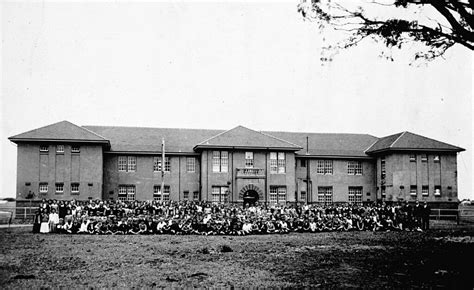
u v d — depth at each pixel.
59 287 15.12
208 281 16.23
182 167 60.97
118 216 40.72
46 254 23.56
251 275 17.42
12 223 47.75
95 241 30.59
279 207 51.62
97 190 55.56
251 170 58.69
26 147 54.44
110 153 58.81
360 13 17.25
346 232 39.69
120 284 15.68
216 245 28.41
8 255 23.16
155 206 47.97
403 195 60.47
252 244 29.00
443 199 61.41
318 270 18.53
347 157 65.19
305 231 40.41
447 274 17.41
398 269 18.70
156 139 62.44
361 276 17.09
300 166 64.38
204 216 40.19
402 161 61.06
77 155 55.56
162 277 17.05
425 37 16.89
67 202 48.97
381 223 42.06
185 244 28.98
